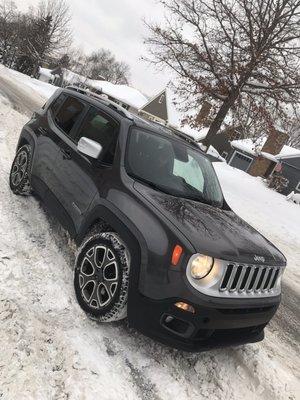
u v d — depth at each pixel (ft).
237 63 60.80
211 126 65.10
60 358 11.10
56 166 17.53
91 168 15.43
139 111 179.22
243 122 64.95
